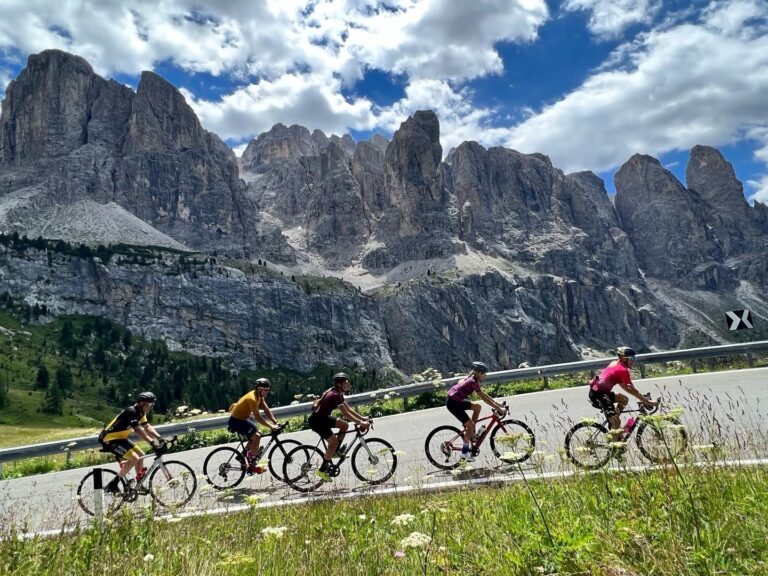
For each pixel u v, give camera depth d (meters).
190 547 6.18
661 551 4.11
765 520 4.66
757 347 24.94
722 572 3.79
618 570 4.02
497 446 13.15
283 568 5.36
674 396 18.06
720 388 18.86
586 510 5.84
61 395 184.12
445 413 20.84
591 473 7.95
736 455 8.17
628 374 9.97
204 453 18.67
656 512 5.06
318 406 11.53
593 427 10.06
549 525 5.28
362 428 11.54
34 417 164.12
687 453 7.59
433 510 6.18
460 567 4.66
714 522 4.66
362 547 5.80
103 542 5.84
